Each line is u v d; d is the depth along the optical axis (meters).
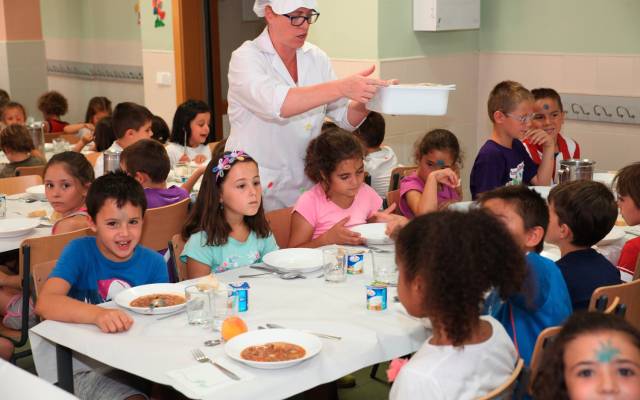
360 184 3.04
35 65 8.30
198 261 2.61
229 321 1.93
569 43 5.17
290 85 3.07
